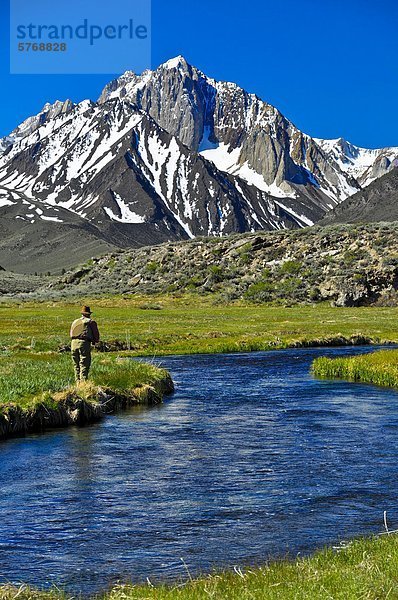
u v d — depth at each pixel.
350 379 43.78
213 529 15.02
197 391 38.28
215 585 11.04
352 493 17.67
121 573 12.65
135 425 27.73
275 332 78.12
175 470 20.23
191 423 28.12
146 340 67.75
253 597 10.34
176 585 11.66
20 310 114.69
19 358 44.47
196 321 92.19
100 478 19.36
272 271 146.12
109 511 16.33
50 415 27.31
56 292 160.12
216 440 24.66
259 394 37.00
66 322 85.88
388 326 86.75
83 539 14.44
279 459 21.56
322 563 12.05
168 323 88.69
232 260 157.12
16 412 26.27
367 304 129.12
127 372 36.53
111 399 31.52
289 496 17.47
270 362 54.94
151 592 11.05
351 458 21.62
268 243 159.88
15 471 20.14
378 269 132.50
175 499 17.28
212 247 167.88
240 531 14.87
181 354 62.03
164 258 166.88
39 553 13.67
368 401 34.19
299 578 11.14
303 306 128.75
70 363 39.69
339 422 28.19
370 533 14.54
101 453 22.58
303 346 69.81
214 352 63.84
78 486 18.55
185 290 147.25
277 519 15.63
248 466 20.72
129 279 162.50
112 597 10.95
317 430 26.42
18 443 24.14
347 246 149.00
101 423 28.17
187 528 15.10
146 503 16.95
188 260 162.88
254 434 25.73
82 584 12.17
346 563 11.95
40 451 22.83
